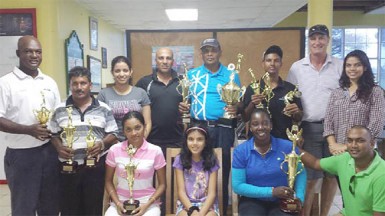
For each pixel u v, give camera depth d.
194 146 2.14
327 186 2.65
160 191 2.19
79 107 2.16
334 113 2.27
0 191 3.79
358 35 7.73
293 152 2.05
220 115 2.39
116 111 2.35
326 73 2.46
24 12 3.90
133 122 2.13
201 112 2.40
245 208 2.08
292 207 1.98
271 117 2.34
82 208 2.21
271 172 2.09
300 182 2.14
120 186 2.19
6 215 3.12
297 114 2.29
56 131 2.14
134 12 5.48
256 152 2.11
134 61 3.89
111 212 2.08
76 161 2.10
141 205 2.10
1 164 4.00
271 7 5.25
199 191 2.15
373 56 7.76
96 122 2.14
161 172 2.21
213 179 2.16
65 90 4.36
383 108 2.15
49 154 2.16
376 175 1.78
